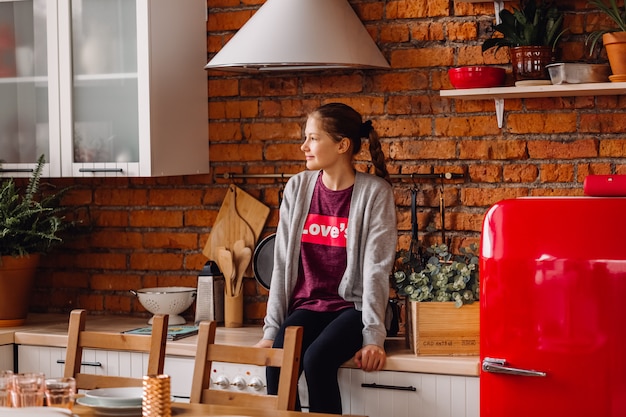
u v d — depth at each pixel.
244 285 4.18
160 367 2.89
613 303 2.96
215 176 4.24
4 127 4.17
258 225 4.13
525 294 3.06
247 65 3.79
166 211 4.32
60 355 3.92
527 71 3.58
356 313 3.49
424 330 3.38
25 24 4.11
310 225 3.62
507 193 3.81
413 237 3.81
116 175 3.97
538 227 3.06
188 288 4.23
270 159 4.14
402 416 3.38
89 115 4.03
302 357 3.46
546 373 3.04
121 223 4.39
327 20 3.72
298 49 3.64
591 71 3.46
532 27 3.56
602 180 3.14
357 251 3.53
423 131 3.91
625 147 3.66
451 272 3.43
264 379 3.56
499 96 3.69
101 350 3.80
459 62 3.86
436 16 3.88
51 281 4.51
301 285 3.65
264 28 3.73
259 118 4.16
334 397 3.35
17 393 2.34
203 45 4.20
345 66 3.79
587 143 3.71
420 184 3.92
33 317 4.38
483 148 3.83
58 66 4.05
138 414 2.43
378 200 3.54
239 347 2.78
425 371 3.33
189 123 4.11
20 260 4.10
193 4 4.14
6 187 4.13
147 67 3.88
